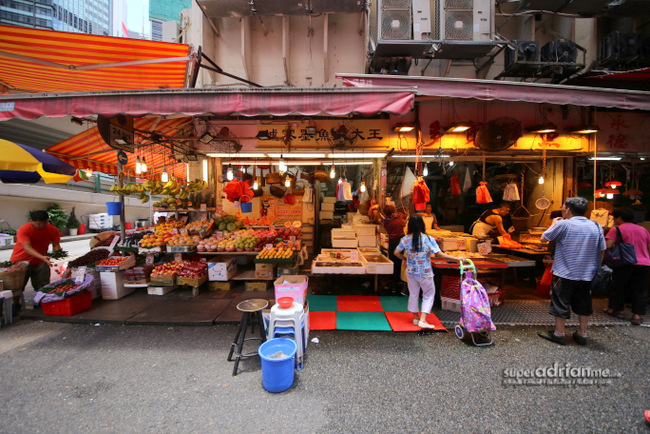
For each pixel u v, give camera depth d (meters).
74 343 3.82
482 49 5.23
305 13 5.88
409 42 4.97
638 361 3.35
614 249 4.40
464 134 6.08
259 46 6.38
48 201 17.02
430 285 4.04
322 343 3.79
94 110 3.54
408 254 4.11
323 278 5.93
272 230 6.79
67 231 17.61
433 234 6.52
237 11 5.90
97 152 7.79
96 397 2.77
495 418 2.49
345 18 6.27
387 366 3.27
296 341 3.20
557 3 5.16
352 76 3.98
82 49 4.44
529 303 5.16
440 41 5.01
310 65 6.31
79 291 4.68
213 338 3.97
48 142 12.75
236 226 6.98
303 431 2.35
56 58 4.63
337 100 3.48
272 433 2.33
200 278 5.59
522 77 5.74
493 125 5.49
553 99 4.05
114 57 4.69
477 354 3.52
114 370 3.21
